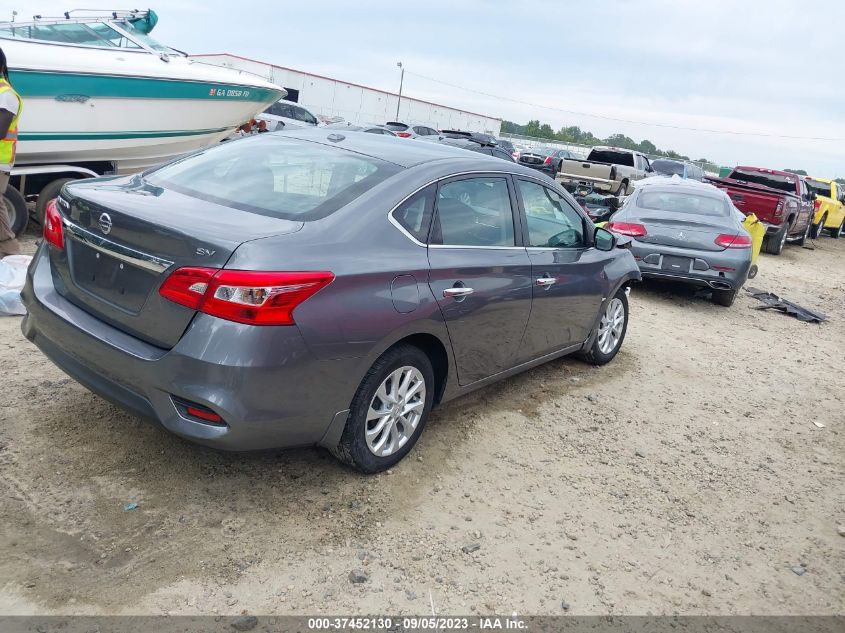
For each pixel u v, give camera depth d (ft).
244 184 11.65
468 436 14.30
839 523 13.25
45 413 12.50
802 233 62.13
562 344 16.89
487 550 10.65
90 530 9.71
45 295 11.15
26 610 8.18
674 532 12.06
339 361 10.21
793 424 18.07
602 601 9.94
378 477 12.10
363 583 9.50
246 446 9.75
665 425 16.65
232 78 30.86
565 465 13.80
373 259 10.71
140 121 27.43
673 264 29.07
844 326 31.12
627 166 66.69
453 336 12.41
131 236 9.87
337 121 109.09
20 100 18.99
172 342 9.53
